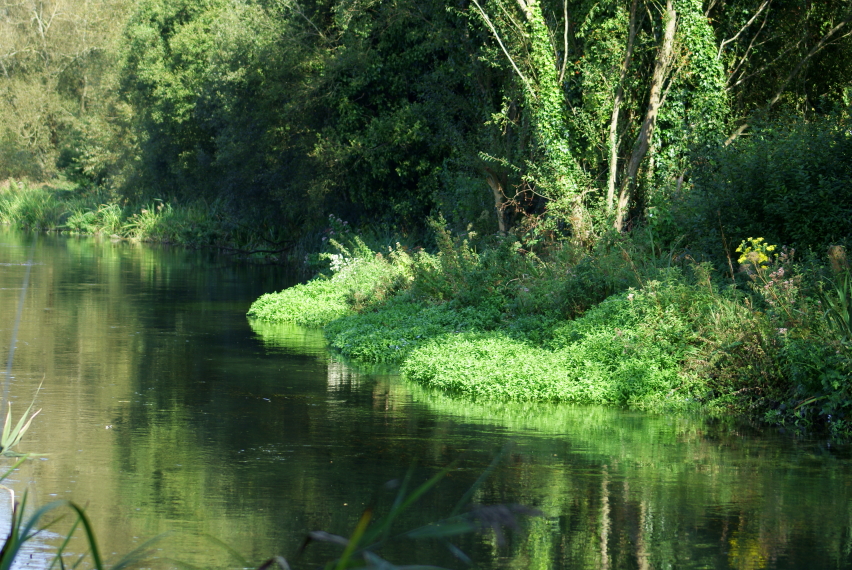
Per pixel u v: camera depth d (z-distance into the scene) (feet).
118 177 192.65
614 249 59.41
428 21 101.45
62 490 27.48
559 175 71.97
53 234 179.63
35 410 38.09
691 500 27.04
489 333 53.57
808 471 30.27
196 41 151.12
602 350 45.19
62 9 248.93
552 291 55.57
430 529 10.85
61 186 246.06
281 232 140.05
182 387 43.73
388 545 23.39
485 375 43.86
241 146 126.11
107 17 248.32
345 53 105.29
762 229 54.80
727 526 24.82
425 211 105.81
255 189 132.46
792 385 39.78
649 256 59.88
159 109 157.69
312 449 32.55
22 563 21.48
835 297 42.47
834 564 22.12
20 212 199.82
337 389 43.80
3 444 20.35
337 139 107.45
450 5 94.68
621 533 24.22
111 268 109.29
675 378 42.47
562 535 24.08
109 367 48.57
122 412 38.17
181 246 156.87
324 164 111.34
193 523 24.70
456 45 96.94
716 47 74.02
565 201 69.41
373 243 102.17
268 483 28.37
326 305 70.95
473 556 22.62
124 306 75.10
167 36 167.63
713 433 35.70
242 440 33.78
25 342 55.93
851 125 56.85
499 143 89.40
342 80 106.73
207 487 27.91
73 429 35.12
